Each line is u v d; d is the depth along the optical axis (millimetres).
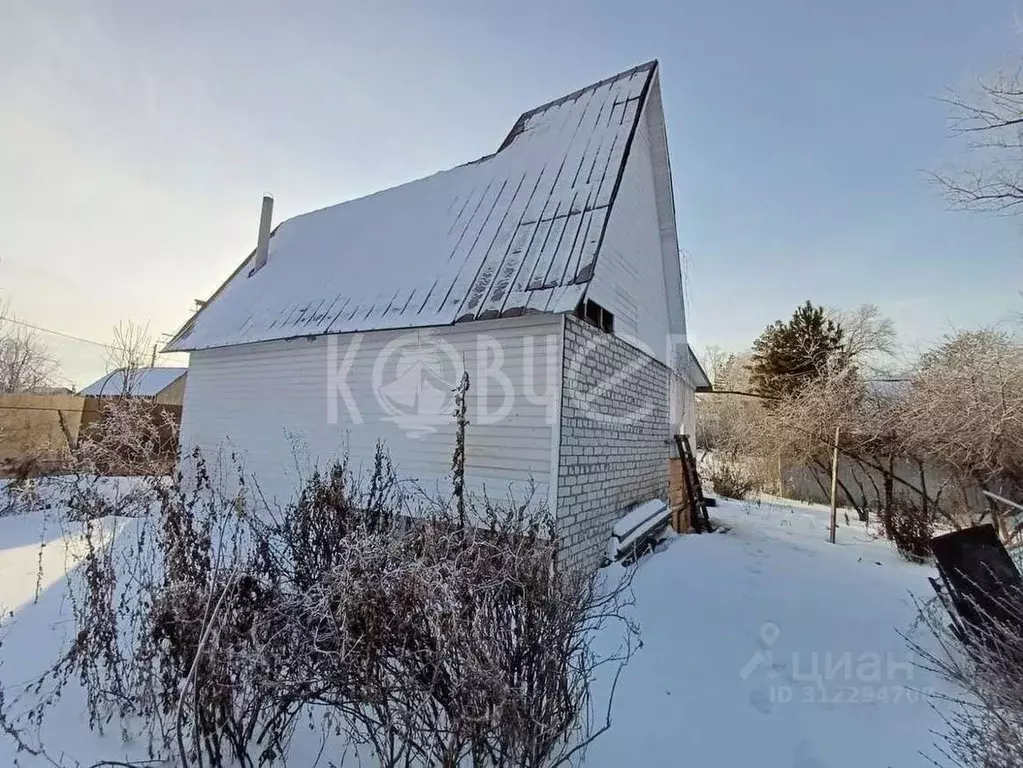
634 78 8195
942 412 8055
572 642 3195
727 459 17078
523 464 5949
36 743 2406
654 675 3762
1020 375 7602
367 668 2008
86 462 3693
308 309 8625
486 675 2012
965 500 8273
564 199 7020
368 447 7410
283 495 8375
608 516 7105
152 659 2660
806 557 7398
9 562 5426
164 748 2279
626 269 7988
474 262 7070
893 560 7410
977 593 3928
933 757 2824
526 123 9242
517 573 2332
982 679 2820
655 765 2738
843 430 9562
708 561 6926
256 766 2273
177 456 4039
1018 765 2043
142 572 3117
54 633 3674
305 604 2148
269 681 2092
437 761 2152
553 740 2340
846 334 23625
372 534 2430
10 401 11828
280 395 8758
